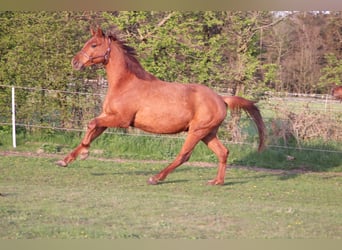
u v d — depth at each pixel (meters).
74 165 12.84
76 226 7.30
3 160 12.88
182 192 10.54
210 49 16.33
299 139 15.80
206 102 11.19
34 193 9.43
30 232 6.93
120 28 16.38
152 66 16.27
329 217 8.73
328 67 16.98
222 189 11.10
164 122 10.98
